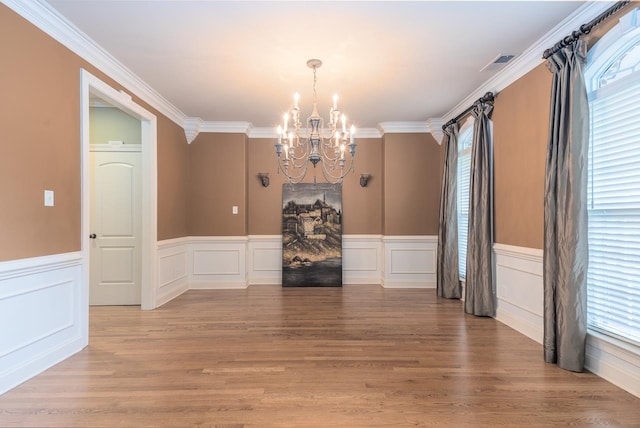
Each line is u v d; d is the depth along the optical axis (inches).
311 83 147.0
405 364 101.5
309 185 223.6
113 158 169.9
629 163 88.2
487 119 150.2
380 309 162.4
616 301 92.1
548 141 104.3
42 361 96.0
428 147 215.8
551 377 93.1
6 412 76.5
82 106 111.7
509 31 107.0
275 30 105.7
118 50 118.1
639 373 82.9
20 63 89.7
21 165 90.1
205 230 211.9
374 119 205.0
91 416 75.2
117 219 170.2
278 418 74.7
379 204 227.1
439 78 142.8
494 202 147.8
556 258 102.0
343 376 94.0
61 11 95.9
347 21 101.0
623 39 87.9
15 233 88.3
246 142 217.2
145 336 125.2
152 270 162.7
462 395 84.1
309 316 150.8
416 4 92.8
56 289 101.5
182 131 200.2
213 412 76.9
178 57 123.3
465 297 156.2
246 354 108.8
